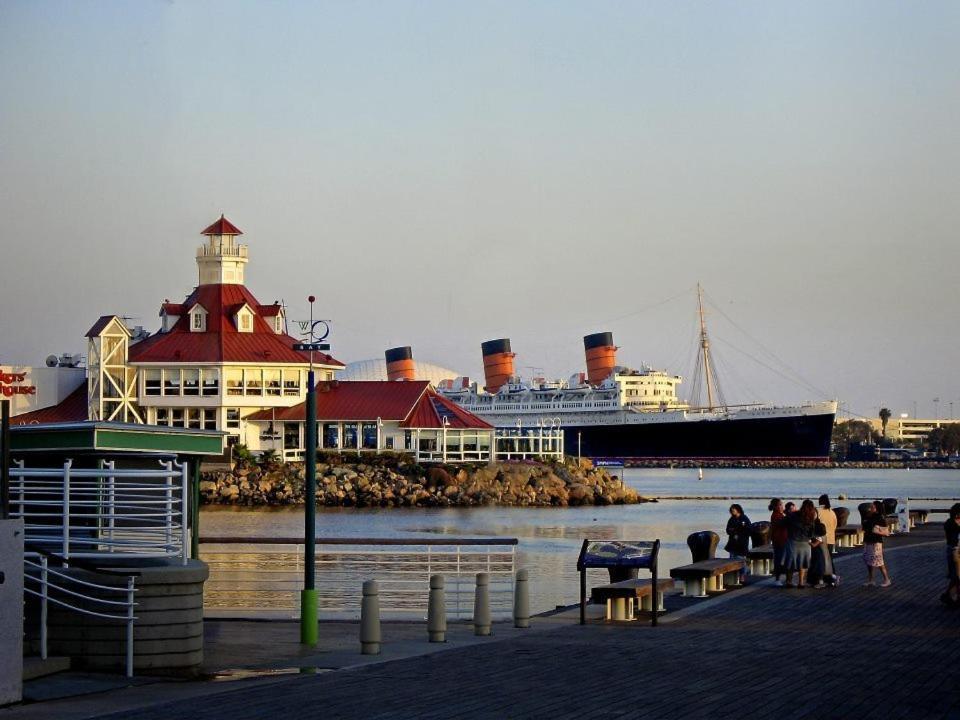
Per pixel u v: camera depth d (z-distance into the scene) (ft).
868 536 118.11
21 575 60.95
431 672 69.72
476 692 62.49
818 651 77.87
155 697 62.59
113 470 74.79
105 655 71.26
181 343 361.92
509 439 401.70
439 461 363.97
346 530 256.32
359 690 63.10
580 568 94.89
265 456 352.28
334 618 99.96
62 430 80.79
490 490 356.18
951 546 102.63
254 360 360.48
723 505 387.75
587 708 57.93
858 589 115.55
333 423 366.84
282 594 110.11
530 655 76.79
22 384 349.61
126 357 349.82
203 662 75.66
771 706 58.65
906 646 80.07
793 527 118.01
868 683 65.51
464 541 102.83
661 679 66.74
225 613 99.81
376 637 79.30
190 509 91.76
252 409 362.53
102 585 70.85
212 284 374.63
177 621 71.72
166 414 360.28
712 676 67.82
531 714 56.24
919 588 115.96
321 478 342.44
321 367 373.40
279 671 72.43
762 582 124.06
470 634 90.38
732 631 88.69
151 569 71.36
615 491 390.42
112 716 55.52
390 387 373.40
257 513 304.30
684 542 233.35
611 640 84.48
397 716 55.47
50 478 84.48
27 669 67.56
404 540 101.71
